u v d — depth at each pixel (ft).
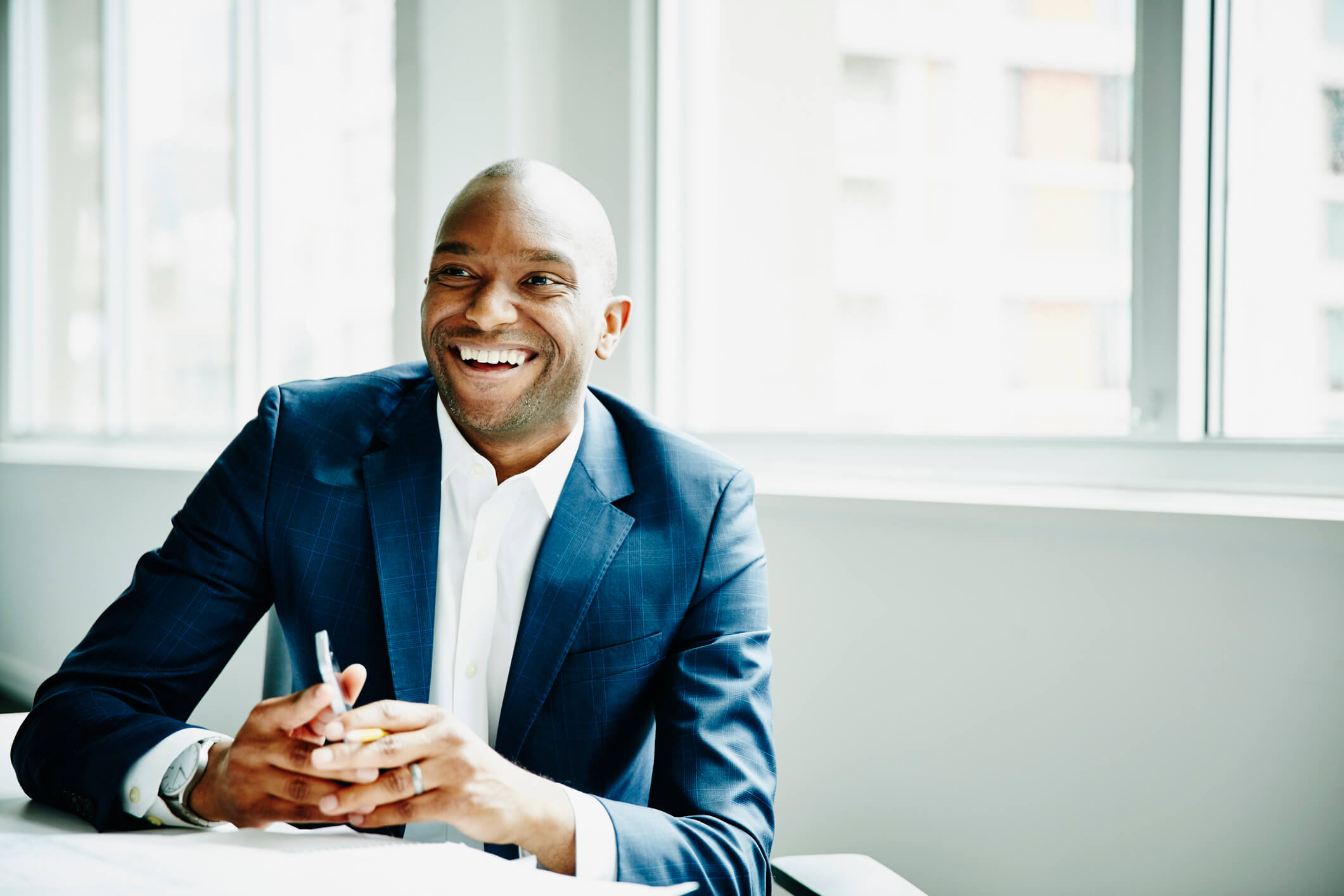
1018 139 6.07
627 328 7.35
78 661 3.39
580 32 7.48
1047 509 4.58
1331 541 3.79
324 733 2.67
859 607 5.29
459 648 3.66
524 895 2.32
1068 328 5.80
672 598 3.60
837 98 7.02
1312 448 4.66
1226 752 4.08
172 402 12.28
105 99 12.92
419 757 2.65
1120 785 4.36
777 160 7.32
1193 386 5.20
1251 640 4.01
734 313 7.54
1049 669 4.58
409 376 4.09
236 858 2.47
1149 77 5.32
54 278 13.96
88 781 2.80
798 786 5.53
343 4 10.03
